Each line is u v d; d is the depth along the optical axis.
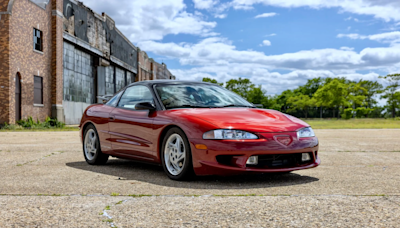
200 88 5.02
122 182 3.99
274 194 3.34
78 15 26.19
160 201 3.08
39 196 3.30
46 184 3.87
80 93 27.72
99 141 5.37
